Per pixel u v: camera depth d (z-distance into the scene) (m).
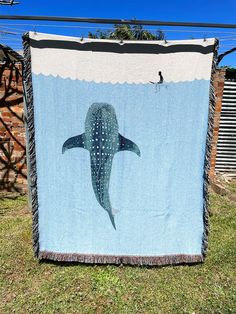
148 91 3.01
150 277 3.15
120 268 3.28
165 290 2.97
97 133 3.08
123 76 2.98
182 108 3.04
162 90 3.01
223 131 6.65
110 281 3.08
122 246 3.31
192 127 3.08
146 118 3.06
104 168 3.15
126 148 3.11
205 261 3.39
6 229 4.07
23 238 3.78
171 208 3.24
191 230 3.30
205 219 3.27
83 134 3.09
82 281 3.07
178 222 3.27
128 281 3.09
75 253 3.32
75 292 2.92
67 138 3.10
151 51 2.93
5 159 5.44
